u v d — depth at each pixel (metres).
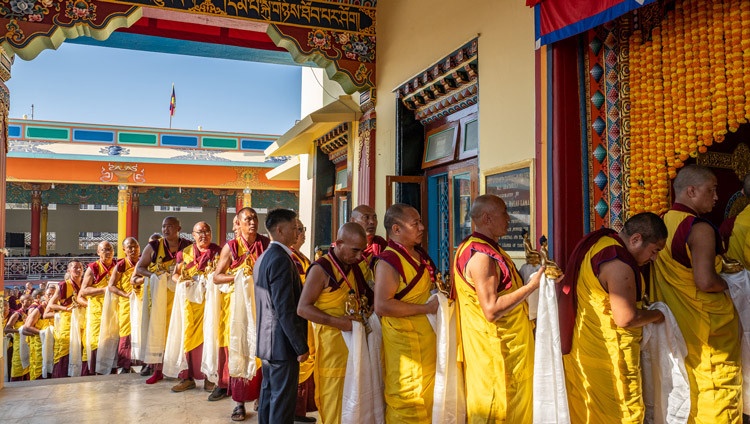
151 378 5.82
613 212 3.76
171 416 4.65
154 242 6.14
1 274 5.84
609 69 3.83
